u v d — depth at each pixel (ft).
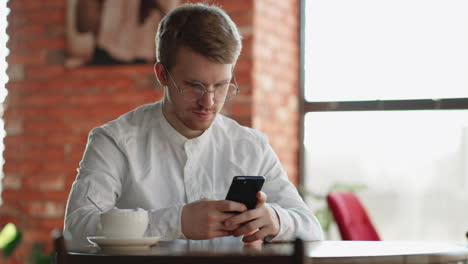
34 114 14.98
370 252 5.10
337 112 15.21
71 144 14.66
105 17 14.30
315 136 15.34
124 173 6.55
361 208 10.96
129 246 5.26
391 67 14.92
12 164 15.19
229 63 5.98
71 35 14.58
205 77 5.92
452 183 14.58
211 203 5.60
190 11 6.08
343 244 5.88
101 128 6.60
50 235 14.78
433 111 14.67
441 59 14.65
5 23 15.39
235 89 6.36
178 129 6.63
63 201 14.74
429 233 14.70
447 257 5.22
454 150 14.57
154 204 6.54
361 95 15.08
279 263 4.56
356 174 15.11
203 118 6.08
